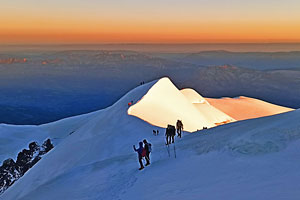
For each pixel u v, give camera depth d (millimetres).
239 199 6168
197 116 55844
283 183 6434
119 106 56531
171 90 63531
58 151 37344
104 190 11367
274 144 9820
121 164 15672
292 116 12750
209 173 9336
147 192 9250
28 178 30734
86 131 43688
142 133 31484
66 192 12492
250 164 8898
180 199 7457
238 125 15719
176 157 13344
